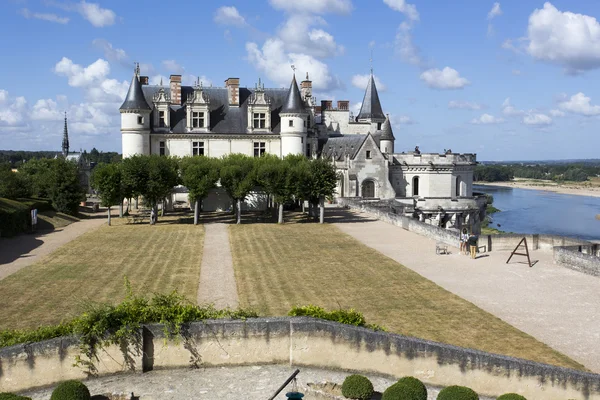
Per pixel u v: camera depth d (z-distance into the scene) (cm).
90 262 3803
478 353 1764
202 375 1848
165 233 5197
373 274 3416
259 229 5453
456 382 1786
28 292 2956
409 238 4850
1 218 4856
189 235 5069
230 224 5844
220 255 4081
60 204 6506
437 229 4741
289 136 7925
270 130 8244
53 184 6531
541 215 12519
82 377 1806
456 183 8412
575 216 12319
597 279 3250
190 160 6322
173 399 1680
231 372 1872
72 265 3691
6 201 5434
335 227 5581
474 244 3934
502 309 2645
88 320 1817
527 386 1722
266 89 8688
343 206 7656
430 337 2245
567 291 2973
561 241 4188
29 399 1478
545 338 2238
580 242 4103
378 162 7819
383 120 9762
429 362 1809
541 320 2470
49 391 1738
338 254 4100
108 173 5744
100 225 5888
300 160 6366
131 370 1855
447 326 2388
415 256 4006
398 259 3906
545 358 2016
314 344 1916
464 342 2188
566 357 2028
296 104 7919
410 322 2448
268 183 5775
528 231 9694
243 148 8175
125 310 1892
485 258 3922
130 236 5012
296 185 5766
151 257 3997
